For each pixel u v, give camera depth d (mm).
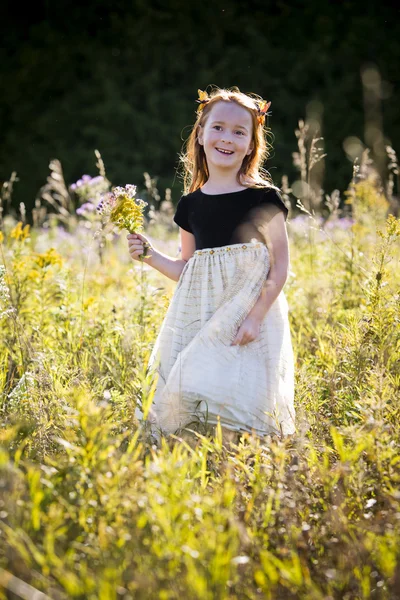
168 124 14391
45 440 2746
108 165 14133
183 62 14688
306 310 4602
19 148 14555
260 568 2014
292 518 2238
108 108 14289
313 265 5305
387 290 3316
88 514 2062
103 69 14727
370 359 3193
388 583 1958
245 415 3031
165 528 1916
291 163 13414
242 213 3295
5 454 2035
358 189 5461
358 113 13656
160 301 4289
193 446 2916
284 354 3191
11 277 4215
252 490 2402
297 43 14750
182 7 14805
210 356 3064
